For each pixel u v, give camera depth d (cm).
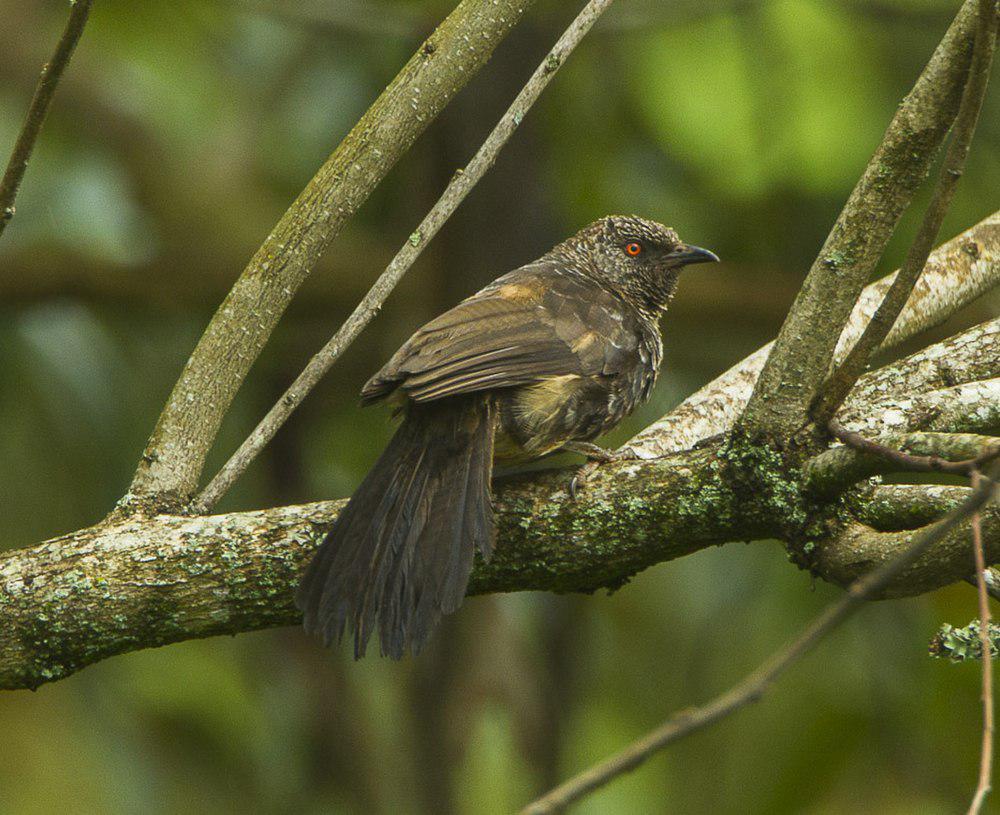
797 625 1227
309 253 687
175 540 637
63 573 631
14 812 1109
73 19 599
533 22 1208
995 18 504
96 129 1377
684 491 614
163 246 1360
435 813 1202
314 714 1275
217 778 1210
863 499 607
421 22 1198
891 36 1233
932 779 1141
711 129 1221
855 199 579
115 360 1331
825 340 588
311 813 1248
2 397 1276
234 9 1339
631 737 1262
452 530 636
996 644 607
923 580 582
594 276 934
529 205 1238
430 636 612
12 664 631
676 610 1284
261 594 635
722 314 1339
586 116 1289
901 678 1166
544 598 1273
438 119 1222
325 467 1364
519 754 1207
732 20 1233
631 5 1210
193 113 1355
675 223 1320
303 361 1364
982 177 1255
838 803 1150
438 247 1260
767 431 599
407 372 690
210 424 678
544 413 745
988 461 505
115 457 1296
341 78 1351
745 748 1205
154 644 640
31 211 1346
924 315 782
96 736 1174
